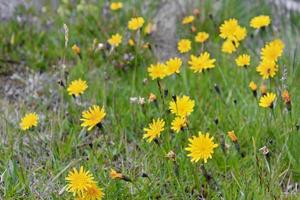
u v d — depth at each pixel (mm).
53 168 1011
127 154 1021
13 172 994
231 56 1173
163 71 1032
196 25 1261
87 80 1167
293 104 1043
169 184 979
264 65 1019
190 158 978
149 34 1243
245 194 936
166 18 1315
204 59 1040
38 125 1090
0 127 1081
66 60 1227
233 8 1288
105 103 1097
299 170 982
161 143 999
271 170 960
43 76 1198
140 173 997
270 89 1059
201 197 963
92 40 1251
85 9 1291
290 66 1136
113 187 959
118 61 1194
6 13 1314
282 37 1229
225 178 958
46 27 1291
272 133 1021
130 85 1159
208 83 1116
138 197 951
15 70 1210
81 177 909
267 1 1315
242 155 998
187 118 986
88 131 1072
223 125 1045
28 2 1342
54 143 1043
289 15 1286
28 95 1157
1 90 1168
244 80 1126
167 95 1083
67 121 1075
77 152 1030
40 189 977
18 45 1253
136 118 1076
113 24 1272
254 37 1229
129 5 1313
